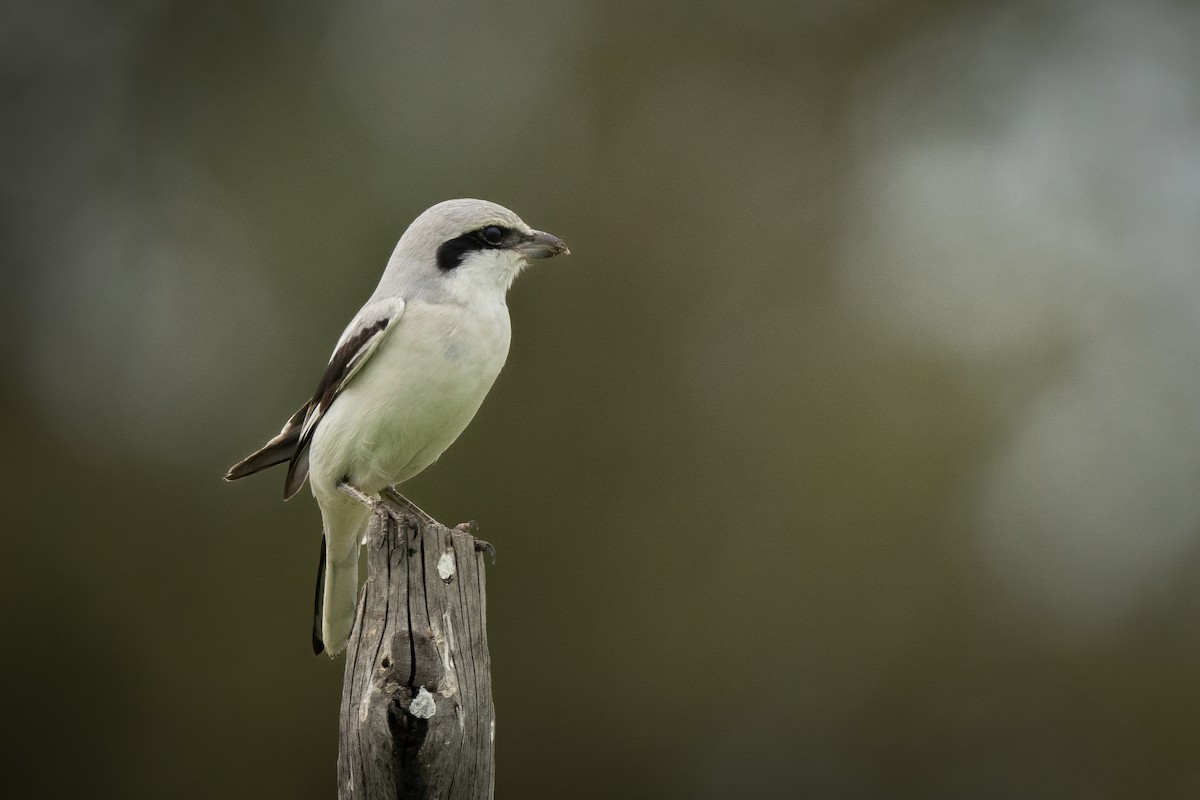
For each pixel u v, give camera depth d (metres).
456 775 5.29
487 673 5.58
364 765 5.26
